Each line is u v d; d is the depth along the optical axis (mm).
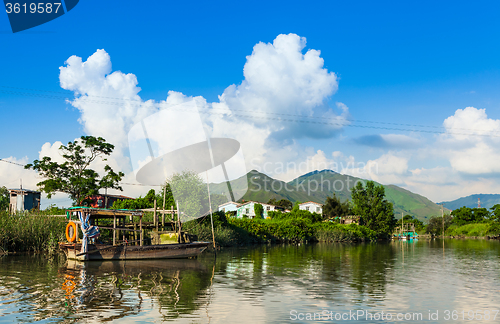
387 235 100500
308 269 19562
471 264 23922
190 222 31594
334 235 64375
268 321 9047
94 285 13375
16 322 8539
